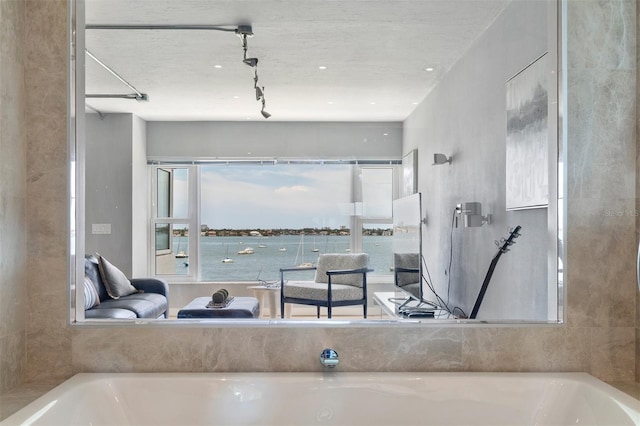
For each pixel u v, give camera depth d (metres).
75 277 1.87
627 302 1.88
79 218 1.93
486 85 2.19
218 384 1.74
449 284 2.20
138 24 2.12
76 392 1.62
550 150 1.97
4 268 1.65
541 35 2.02
